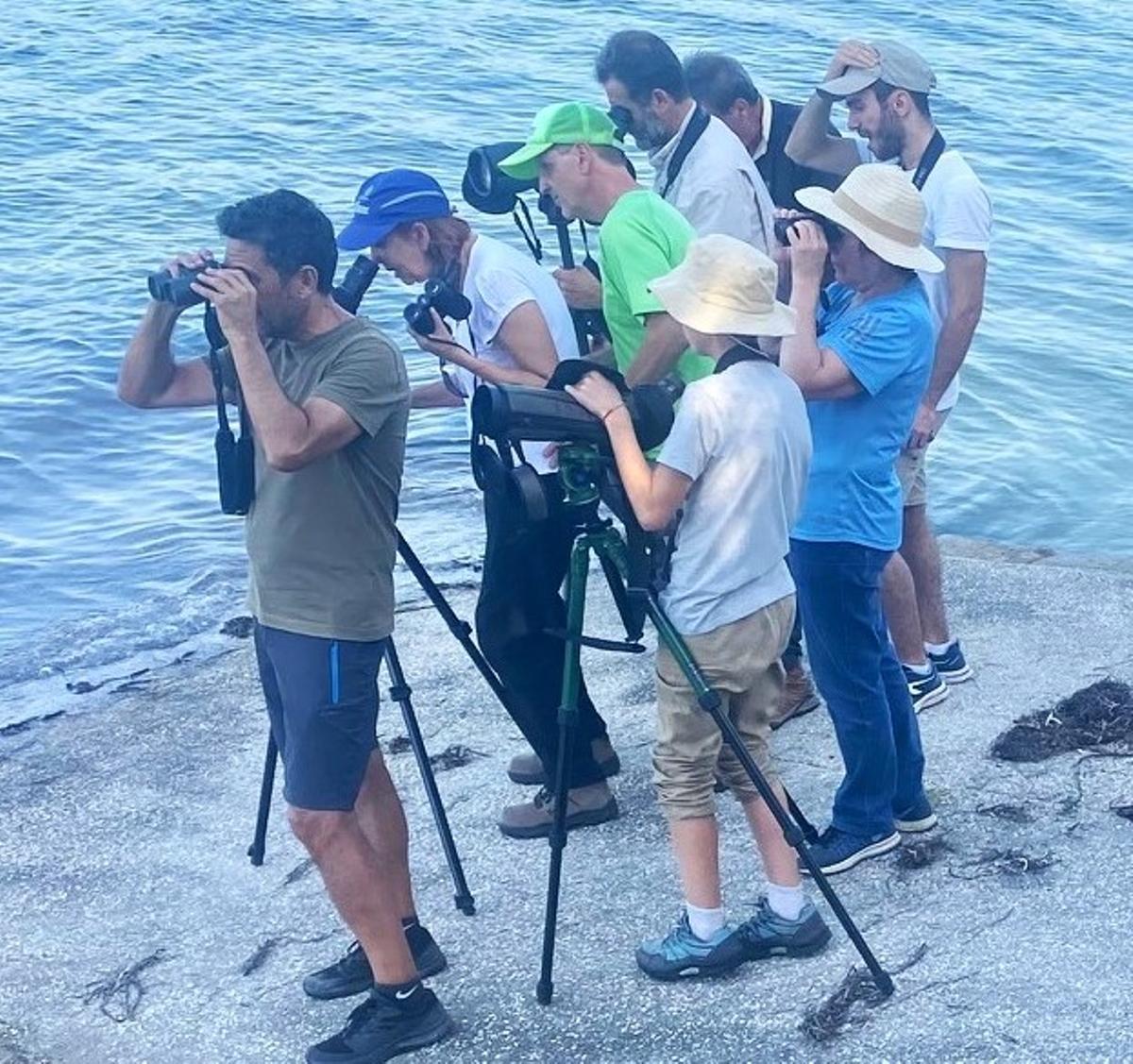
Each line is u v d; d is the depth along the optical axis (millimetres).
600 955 4641
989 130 19000
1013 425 11289
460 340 5199
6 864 5344
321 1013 4531
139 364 4562
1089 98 20672
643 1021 4340
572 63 21516
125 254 14211
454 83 20312
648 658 6453
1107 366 12297
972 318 5648
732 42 22828
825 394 4609
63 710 6594
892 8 25578
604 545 4305
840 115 18984
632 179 5164
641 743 5793
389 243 4953
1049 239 15359
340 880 4203
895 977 4418
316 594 4145
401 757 5836
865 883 4875
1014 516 10023
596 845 5211
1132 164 17750
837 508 4695
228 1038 4469
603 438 4320
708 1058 4176
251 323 3926
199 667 6953
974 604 6699
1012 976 4383
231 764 5914
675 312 4254
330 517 4133
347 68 20938
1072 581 6879
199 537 9180
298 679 4148
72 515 9586
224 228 4066
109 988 4695
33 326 12523
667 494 4168
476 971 4625
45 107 18828
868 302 4711
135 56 21281
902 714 4977
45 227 14891
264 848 5277
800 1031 4238
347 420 4035
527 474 4488
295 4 24328
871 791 4922
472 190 5492
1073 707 5762
